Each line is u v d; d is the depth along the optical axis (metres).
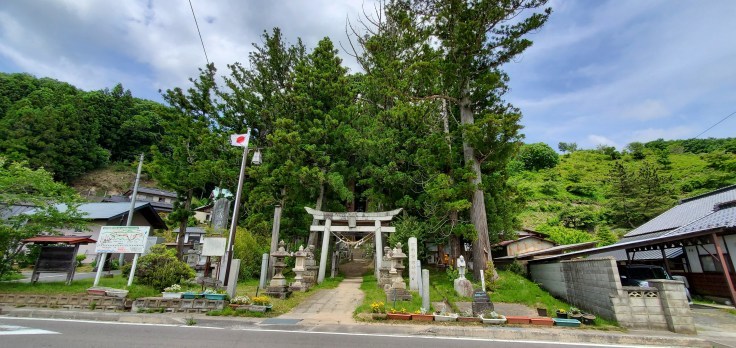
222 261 10.59
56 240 9.59
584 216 30.48
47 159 38.25
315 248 17.41
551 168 46.28
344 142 19.09
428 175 15.71
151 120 54.88
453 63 14.09
